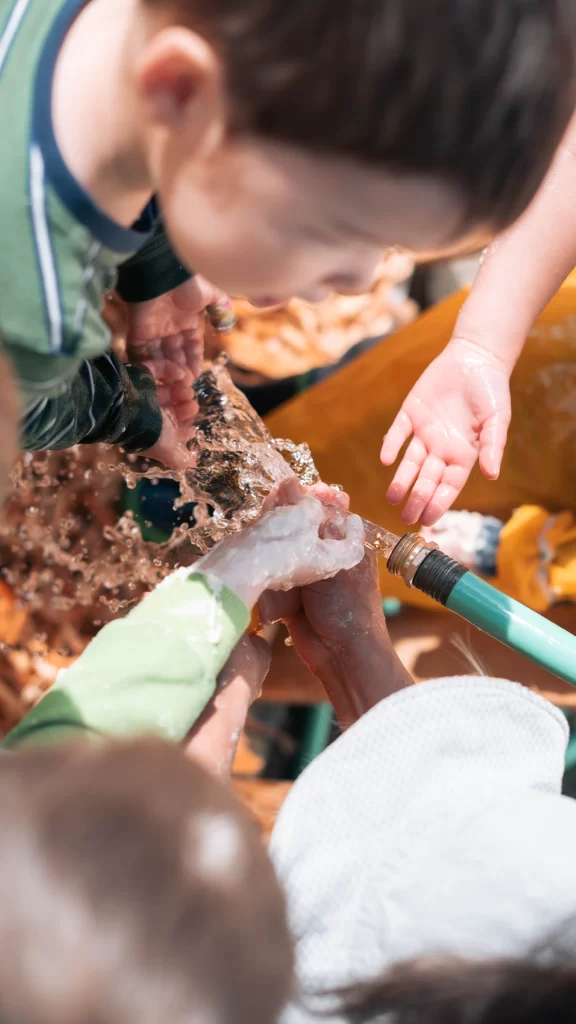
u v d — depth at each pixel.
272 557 0.90
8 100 0.76
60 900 0.44
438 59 0.59
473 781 0.77
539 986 0.58
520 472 1.49
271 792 1.65
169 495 1.62
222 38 0.61
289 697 1.59
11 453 0.63
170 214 0.73
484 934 0.66
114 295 1.18
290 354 1.76
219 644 0.85
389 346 1.59
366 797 0.76
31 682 1.62
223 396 1.23
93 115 0.74
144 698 0.80
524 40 0.60
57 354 0.78
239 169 0.66
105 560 1.65
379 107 0.60
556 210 1.23
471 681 0.81
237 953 0.46
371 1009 0.61
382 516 1.58
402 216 0.66
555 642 0.95
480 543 1.46
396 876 0.71
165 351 1.23
